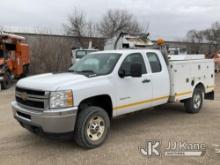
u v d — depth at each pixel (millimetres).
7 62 14234
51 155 4805
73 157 4703
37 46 21141
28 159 4637
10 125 6656
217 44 50750
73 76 5188
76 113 4730
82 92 4832
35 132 4957
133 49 6414
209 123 6770
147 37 10234
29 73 20141
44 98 4621
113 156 4723
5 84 13859
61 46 21703
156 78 6344
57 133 4609
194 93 7691
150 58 6402
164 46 7070
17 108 5164
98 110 5133
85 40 36875
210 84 8438
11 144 5363
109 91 5301
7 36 14484
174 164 4387
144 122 6902
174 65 6777
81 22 38938
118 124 6723
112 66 5551
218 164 4375
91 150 5012
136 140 5520
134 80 5805
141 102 6004
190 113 7828
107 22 45562
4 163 4484
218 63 23844
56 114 4520
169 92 6785
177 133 5953
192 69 7477
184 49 32781
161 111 8156
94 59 6086
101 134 5219
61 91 4598
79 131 4875
